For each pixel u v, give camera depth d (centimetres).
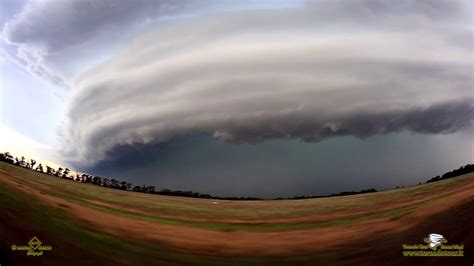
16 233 2089
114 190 7512
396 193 6256
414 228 2602
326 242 2691
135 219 3503
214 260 2230
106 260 1989
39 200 3131
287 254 2377
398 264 1967
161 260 2139
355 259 2145
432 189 5478
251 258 2291
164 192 10612
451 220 2497
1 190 2958
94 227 2694
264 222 4025
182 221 3797
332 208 5184
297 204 6725
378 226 3039
